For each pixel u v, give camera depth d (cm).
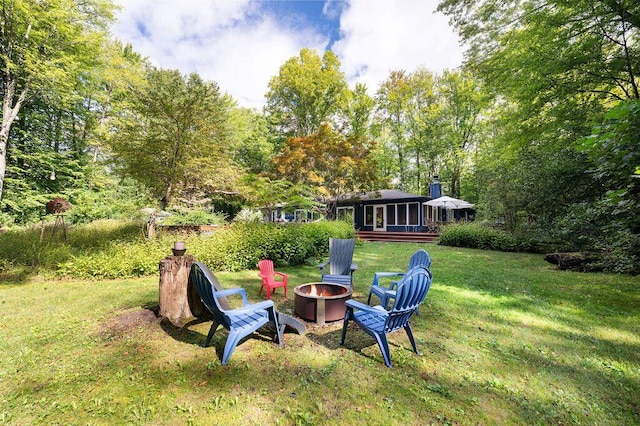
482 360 285
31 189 1326
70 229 945
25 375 250
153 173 753
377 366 271
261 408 212
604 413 212
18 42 1109
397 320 282
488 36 895
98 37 1234
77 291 501
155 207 807
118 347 301
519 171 1016
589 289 532
